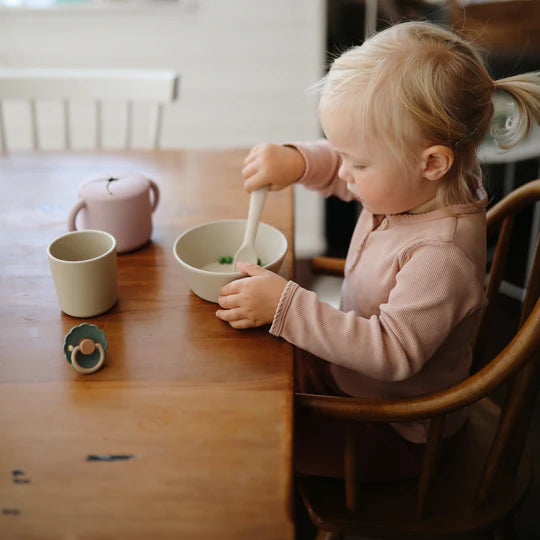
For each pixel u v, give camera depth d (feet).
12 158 4.49
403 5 7.13
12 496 1.79
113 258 2.67
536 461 5.03
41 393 2.21
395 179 2.72
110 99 5.00
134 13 7.47
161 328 2.60
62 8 7.40
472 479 3.18
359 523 2.94
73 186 4.00
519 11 5.82
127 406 2.14
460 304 2.68
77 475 1.86
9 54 7.70
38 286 2.90
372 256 3.08
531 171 7.94
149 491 1.80
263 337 2.56
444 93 2.54
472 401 2.57
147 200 3.21
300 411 2.65
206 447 1.96
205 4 7.44
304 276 8.04
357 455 2.89
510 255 7.88
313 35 7.55
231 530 1.68
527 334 2.50
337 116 2.66
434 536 2.89
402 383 3.12
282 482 1.82
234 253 3.17
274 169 3.42
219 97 7.98
